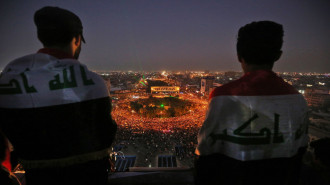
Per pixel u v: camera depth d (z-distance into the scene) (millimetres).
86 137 717
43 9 759
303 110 761
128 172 1877
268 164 705
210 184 808
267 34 723
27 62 713
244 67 847
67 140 689
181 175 1842
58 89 677
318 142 1431
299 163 778
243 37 781
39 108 654
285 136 700
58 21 729
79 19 854
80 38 882
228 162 738
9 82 682
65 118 675
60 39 753
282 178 723
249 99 696
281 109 701
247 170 702
